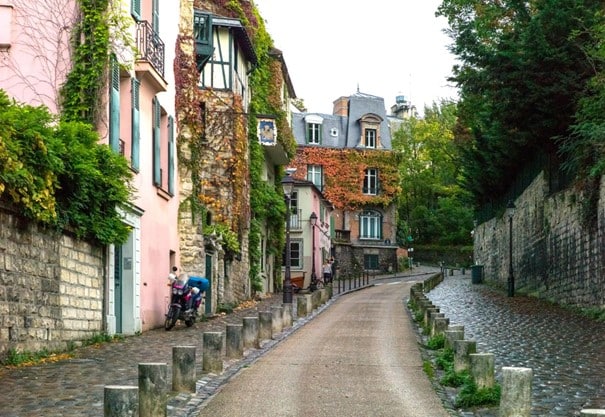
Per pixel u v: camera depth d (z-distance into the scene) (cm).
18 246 1377
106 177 1716
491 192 4972
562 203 3066
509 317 2636
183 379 1115
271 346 1789
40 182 1409
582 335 2014
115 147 1914
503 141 3719
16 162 1309
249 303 3528
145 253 2206
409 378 1294
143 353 1584
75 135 1664
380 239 7844
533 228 3738
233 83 3419
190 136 2734
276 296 4378
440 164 9331
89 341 1734
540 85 2984
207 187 3322
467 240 9225
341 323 2483
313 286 5097
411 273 7900
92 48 1842
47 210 1427
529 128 3212
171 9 2589
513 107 3133
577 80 2920
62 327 1579
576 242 2834
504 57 2953
